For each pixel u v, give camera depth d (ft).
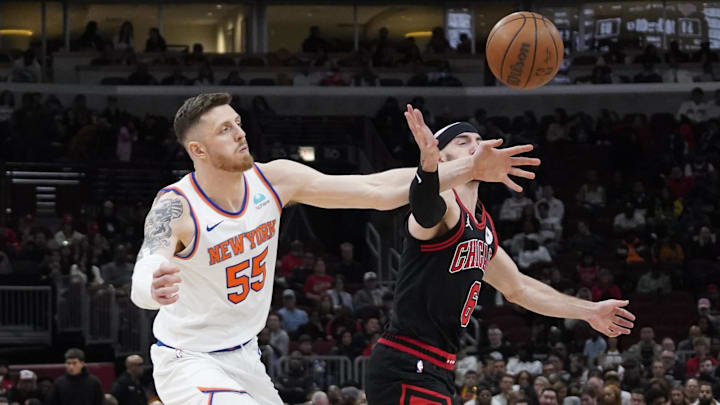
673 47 91.35
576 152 80.48
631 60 92.63
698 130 82.02
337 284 57.41
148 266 12.85
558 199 74.59
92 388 38.88
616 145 79.25
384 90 90.07
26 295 55.31
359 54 92.94
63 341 55.42
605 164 79.77
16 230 68.33
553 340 51.29
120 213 69.05
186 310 13.91
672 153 78.48
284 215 71.46
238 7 96.22
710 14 93.50
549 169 79.20
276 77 91.35
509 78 19.34
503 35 19.17
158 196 13.83
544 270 60.64
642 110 89.71
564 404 39.68
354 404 38.50
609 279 61.21
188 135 13.64
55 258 58.49
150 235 13.43
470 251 15.52
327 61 91.35
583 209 73.05
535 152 79.92
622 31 93.45
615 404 37.68
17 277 56.13
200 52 91.81
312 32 94.27
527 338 56.13
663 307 60.13
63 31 92.79
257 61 91.76
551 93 90.27
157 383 14.12
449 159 15.85
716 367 45.47
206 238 13.61
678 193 75.25
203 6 95.81
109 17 94.22
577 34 94.17
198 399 13.47
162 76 90.79
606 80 89.66
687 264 64.85
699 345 48.67
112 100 82.69
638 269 65.00
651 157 79.46
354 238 72.08
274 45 96.37
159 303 12.01
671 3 93.04
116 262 58.75
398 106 89.10
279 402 14.47
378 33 97.35
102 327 55.11
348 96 90.12
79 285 55.77
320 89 89.56
